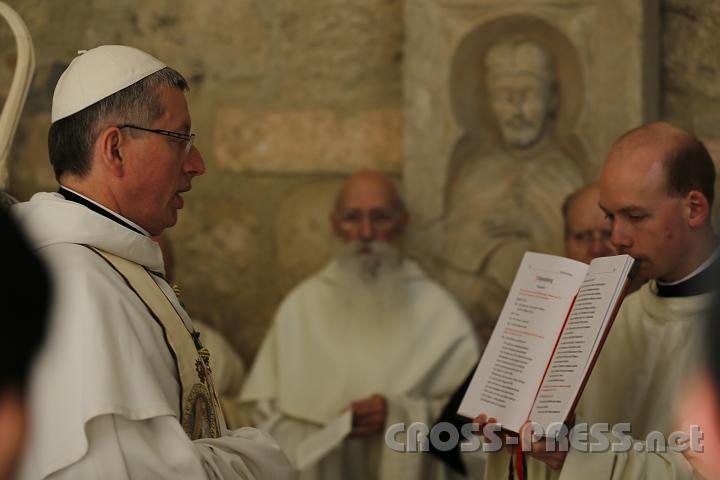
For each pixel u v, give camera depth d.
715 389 0.99
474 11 4.70
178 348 2.24
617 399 2.78
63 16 5.06
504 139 4.73
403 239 4.75
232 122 5.20
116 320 2.09
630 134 2.68
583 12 4.55
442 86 4.77
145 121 2.28
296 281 5.14
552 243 4.70
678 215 2.60
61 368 1.99
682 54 4.50
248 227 5.19
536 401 2.35
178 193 2.38
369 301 4.46
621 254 2.60
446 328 4.45
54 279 1.08
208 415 2.34
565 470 2.39
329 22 5.10
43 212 2.20
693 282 2.66
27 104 4.99
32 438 1.92
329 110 5.11
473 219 4.80
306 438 4.32
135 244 2.27
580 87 4.59
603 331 2.30
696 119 4.46
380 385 4.33
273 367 4.54
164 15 5.20
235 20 5.18
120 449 1.98
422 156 4.81
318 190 5.13
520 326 2.51
